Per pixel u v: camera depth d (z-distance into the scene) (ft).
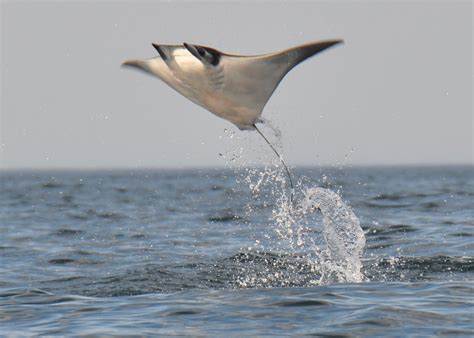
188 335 79.97
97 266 149.69
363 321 83.46
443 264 130.31
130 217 277.23
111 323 87.15
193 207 327.06
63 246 187.73
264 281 119.03
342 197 345.72
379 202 301.84
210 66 83.51
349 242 136.67
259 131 91.61
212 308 93.04
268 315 87.86
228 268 134.00
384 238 171.63
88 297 107.34
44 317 92.22
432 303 92.63
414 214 233.14
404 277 117.91
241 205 331.36
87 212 310.45
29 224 255.50
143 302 100.22
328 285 107.24
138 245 184.65
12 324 88.74
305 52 84.33
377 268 127.75
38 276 136.46
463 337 76.89
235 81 84.84
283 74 85.56
